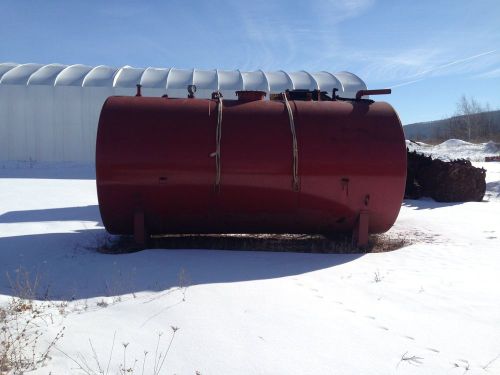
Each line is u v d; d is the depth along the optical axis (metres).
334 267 7.83
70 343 4.55
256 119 9.08
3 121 26.83
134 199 8.81
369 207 9.23
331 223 9.45
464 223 12.73
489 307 5.98
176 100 9.31
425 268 7.87
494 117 78.56
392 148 9.13
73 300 6.01
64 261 8.02
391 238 10.70
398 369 4.30
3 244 9.47
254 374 4.12
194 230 9.53
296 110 9.30
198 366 4.21
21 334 4.60
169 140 8.75
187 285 6.46
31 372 3.99
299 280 6.96
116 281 6.77
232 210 9.07
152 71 29.05
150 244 9.55
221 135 8.84
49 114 26.97
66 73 28.28
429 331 5.20
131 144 8.69
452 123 73.44
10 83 26.88
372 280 7.09
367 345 4.76
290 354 4.49
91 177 23.08
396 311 5.78
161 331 4.89
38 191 18.30
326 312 5.60
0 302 5.81
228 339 4.74
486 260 8.48
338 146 8.97
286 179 8.86
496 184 20.28
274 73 29.42
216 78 27.95
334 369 4.26
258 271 7.39
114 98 9.19
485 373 4.31
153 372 4.08
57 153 27.11
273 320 5.25
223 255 8.42
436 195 17.67
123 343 4.56
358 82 28.11
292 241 10.39
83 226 11.86
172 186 8.75
